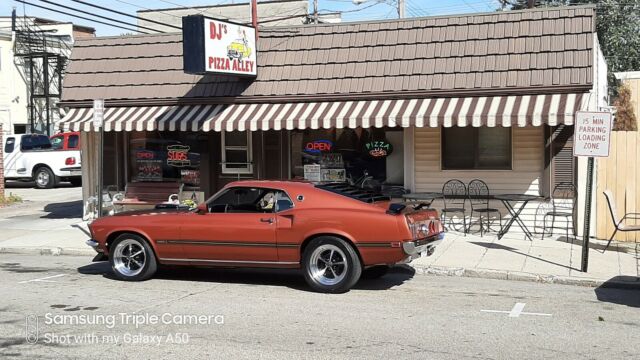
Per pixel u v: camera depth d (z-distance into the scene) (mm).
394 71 14031
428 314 8023
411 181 14391
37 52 36000
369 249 8891
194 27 13477
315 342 6773
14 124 36688
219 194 9766
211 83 15102
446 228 14250
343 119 13281
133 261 10172
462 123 12477
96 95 15625
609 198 11992
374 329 7289
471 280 10422
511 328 7379
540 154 13586
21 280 10219
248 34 14547
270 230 9289
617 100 17328
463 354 6379
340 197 9188
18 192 24906
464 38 13945
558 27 13406
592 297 9164
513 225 13844
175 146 16016
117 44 16219
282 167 15320
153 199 15805
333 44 14805
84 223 16406
